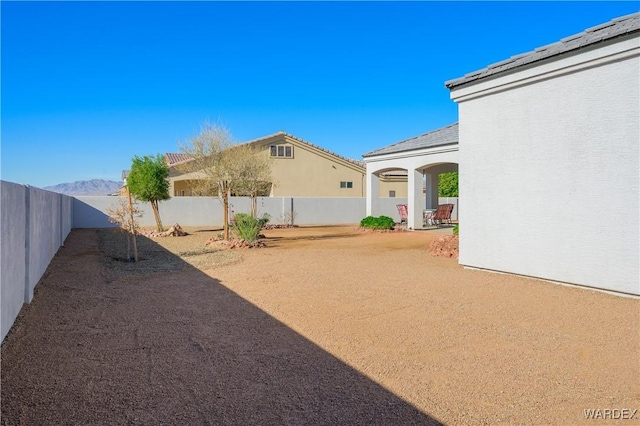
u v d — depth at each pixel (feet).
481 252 32.89
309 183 110.01
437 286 27.99
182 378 14.11
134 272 34.17
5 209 18.30
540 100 28.43
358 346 17.12
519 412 11.90
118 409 12.05
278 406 12.24
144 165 72.23
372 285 28.55
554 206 27.73
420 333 18.63
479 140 32.73
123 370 14.76
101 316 21.49
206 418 11.58
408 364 15.26
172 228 69.41
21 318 20.95
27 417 11.59
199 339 18.01
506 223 30.89
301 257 42.39
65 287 28.27
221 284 29.35
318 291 26.91
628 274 24.16
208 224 91.15
